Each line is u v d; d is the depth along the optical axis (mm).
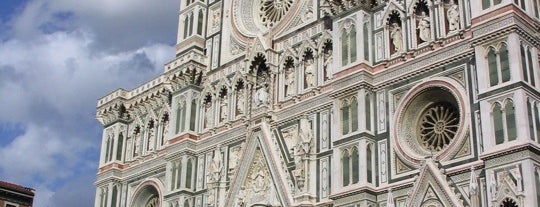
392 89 47156
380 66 48312
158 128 66000
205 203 57719
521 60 40125
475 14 42500
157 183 62969
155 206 64188
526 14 41844
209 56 64188
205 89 62594
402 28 48156
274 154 53000
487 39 41500
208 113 61750
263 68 58125
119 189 67500
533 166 37594
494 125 39594
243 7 63938
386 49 48469
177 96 63750
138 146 67562
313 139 51156
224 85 61000
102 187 68188
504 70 40281
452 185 41375
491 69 40906
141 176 65562
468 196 40438
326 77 52406
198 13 66688
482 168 40219
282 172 51969
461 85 43219
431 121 45750
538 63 41812
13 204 85750
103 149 70188
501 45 40906
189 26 67062
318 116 51625
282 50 57031
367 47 49312
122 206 66125
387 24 49250
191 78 63000
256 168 54438
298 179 50219
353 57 49219
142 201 65188
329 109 50969
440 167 42438
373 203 44875
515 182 37562
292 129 53219
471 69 42938
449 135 44219
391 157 45375
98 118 72250
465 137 41969
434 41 45688
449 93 44031
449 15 45750
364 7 50312
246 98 58000
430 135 45344
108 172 68000
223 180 56938
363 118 46781
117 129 69562
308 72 54125
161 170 63500
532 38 41781
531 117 39156
